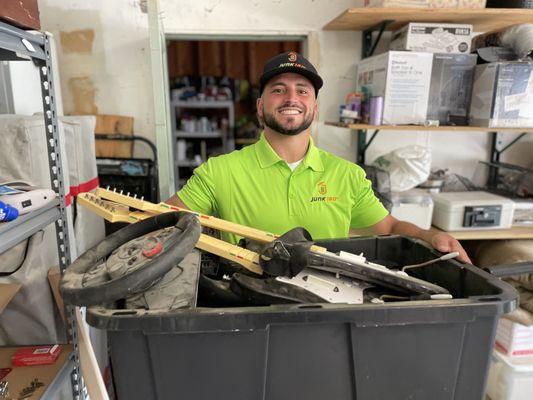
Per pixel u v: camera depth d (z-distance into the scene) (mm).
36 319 1256
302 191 1379
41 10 2240
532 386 1748
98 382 1083
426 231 1090
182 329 602
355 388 677
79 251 1636
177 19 2283
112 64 2316
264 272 782
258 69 3762
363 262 769
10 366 1175
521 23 2064
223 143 3654
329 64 2396
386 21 2064
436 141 2555
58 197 1097
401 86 1969
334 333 647
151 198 2291
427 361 676
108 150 2385
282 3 2307
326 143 2498
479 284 778
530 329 1727
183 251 645
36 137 1300
